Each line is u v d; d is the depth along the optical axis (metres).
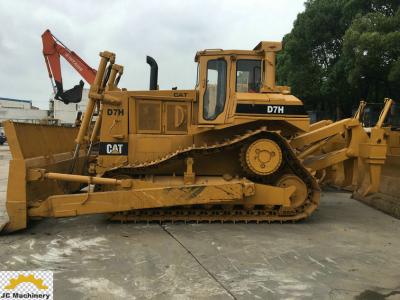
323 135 7.30
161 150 7.27
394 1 19.08
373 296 3.94
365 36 17.30
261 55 7.14
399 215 7.33
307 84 24.36
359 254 5.23
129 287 4.09
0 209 7.90
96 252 5.19
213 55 7.10
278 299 3.84
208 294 3.94
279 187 6.80
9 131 5.90
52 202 6.16
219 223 6.73
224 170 7.22
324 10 23.66
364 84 20.86
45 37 10.12
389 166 8.71
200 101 7.10
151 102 7.34
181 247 5.42
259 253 5.21
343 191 10.41
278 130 6.86
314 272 4.57
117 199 6.35
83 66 10.22
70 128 8.70
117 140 7.27
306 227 6.62
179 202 6.45
